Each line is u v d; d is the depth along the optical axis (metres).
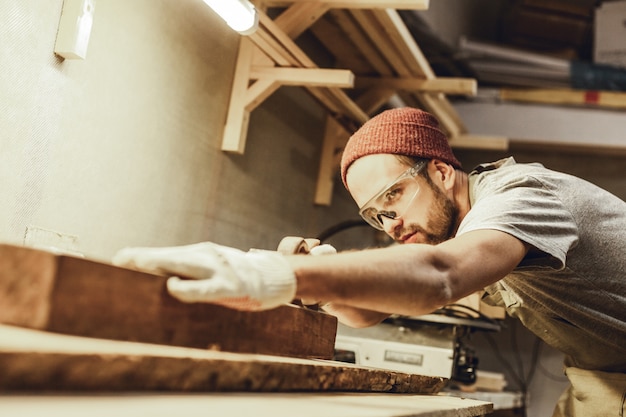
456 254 0.94
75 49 1.50
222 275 0.74
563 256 1.09
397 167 1.38
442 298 0.89
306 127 2.91
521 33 4.32
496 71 3.91
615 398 1.48
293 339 1.13
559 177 1.27
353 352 2.19
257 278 0.76
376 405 0.88
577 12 4.08
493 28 4.93
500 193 1.16
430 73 2.83
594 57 3.99
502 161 1.41
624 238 1.28
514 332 3.81
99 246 1.72
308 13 2.21
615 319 1.32
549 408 3.68
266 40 2.02
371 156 1.41
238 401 0.72
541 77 3.90
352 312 1.41
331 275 0.81
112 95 1.72
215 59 2.19
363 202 1.46
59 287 0.71
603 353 1.49
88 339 0.72
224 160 2.30
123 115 1.77
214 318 0.91
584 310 1.32
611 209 1.30
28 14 1.41
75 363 0.60
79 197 1.63
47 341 0.64
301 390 0.97
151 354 0.68
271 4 2.27
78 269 0.73
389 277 0.84
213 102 2.20
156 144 1.92
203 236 2.21
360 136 1.44
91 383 0.63
